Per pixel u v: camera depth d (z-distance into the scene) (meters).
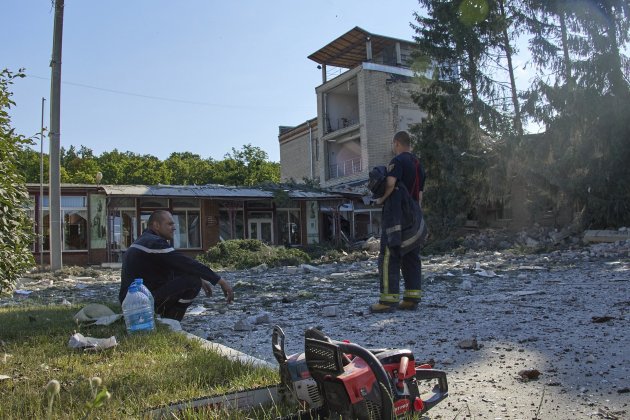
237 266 23.33
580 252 19.80
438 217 30.11
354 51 44.66
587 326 5.91
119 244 31.17
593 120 24.34
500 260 18.91
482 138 30.39
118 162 72.69
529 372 4.07
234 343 6.09
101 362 4.50
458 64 29.95
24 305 10.41
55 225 22.55
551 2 25.45
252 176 61.12
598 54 24.66
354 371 2.73
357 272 16.97
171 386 3.66
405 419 2.89
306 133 48.53
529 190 28.67
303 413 2.84
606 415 3.24
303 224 35.78
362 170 40.91
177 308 7.14
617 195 23.69
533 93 25.77
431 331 6.11
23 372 4.21
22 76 6.01
